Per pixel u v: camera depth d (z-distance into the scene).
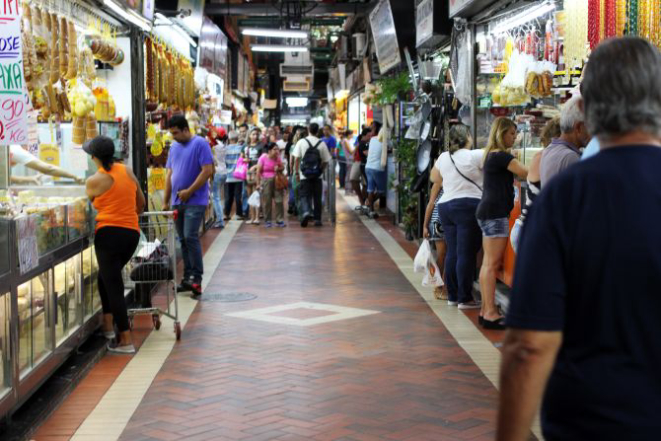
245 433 4.63
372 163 17.41
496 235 7.13
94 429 4.73
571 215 1.88
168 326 7.53
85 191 6.81
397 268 10.86
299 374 5.85
